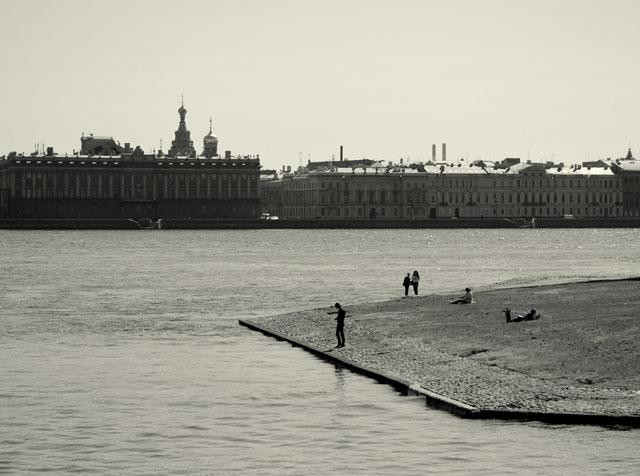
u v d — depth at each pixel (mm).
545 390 61344
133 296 137000
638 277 120438
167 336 93500
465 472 49656
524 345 73875
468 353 73500
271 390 67000
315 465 51188
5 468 51250
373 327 89125
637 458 50875
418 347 77625
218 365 76688
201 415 60750
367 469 50438
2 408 62688
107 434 56844
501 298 100000
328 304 124750
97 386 69125
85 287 152625
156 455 53125
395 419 58562
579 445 52812
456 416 58562
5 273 184000
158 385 69312
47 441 55594
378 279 169250
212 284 159000
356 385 67938
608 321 79312
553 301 94312
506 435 54656
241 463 51688
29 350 84938
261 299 132375
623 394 59656
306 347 83312
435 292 140000
